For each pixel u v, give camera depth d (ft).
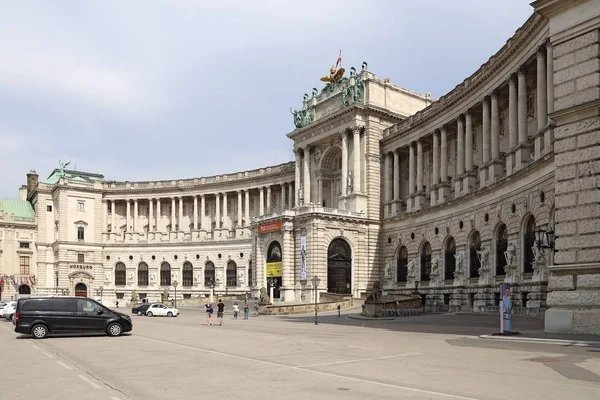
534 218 170.40
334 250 291.99
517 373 63.26
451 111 250.78
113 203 460.14
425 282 266.36
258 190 419.95
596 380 58.18
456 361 74.38
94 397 54.49
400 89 323.98
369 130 308.19
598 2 103.91
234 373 68.08
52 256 442.50
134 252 448.24
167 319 225.76
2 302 268.82
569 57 107.55
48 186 447.83
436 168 265.95
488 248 204.33
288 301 288.51
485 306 203.00
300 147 348.59
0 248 425.69
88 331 127.03
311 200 345.31
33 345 107.96
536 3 112.06
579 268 101.45
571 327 101.14
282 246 298.97
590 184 102.06
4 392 57.72
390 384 58.18
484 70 216.95
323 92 341.82
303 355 85.61
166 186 449.48
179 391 56.80
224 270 418.72
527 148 184.55
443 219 248.32
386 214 306.14
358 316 204.54
